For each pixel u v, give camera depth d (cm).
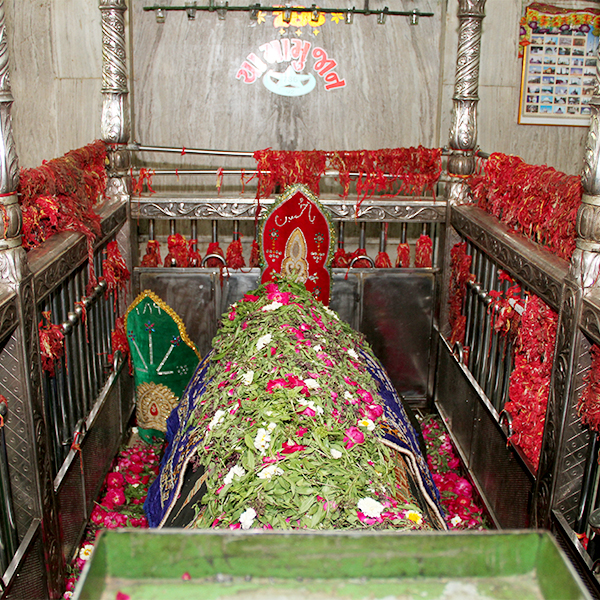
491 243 264
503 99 406
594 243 174
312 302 250
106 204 307
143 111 409
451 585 70
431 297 354
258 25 400
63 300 234
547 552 69
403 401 267
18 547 178
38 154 395
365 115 417
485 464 271
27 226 203
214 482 148
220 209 338
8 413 181
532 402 217
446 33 389
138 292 346
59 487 212
